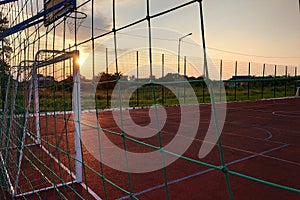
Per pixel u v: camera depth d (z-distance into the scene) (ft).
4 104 14.19
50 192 9.90
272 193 10.21
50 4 9.35
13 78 13.26
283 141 20.03
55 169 12.07
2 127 13.65
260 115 37.42
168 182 11.34
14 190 9.83
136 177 11.93
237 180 11.57
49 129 23.17
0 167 11.55
